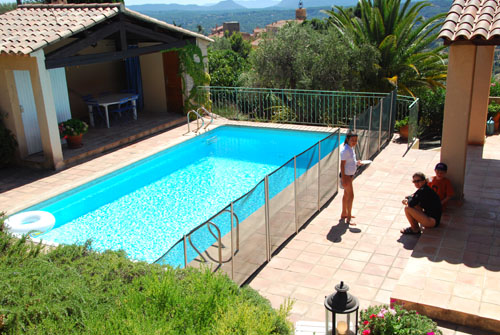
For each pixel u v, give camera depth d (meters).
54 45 15.52
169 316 3.65
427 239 7.12
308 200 8.40
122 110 16.14
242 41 53.56
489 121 13.00
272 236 7.21
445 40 7.62
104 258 4.53
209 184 11.78
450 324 5.37
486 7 7.99
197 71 17.17
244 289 4.43
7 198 10.15
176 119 16.69
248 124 16.22
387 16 20.94
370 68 19.98
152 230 9.34
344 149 7.95
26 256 4.53
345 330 4.02
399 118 17.80
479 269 6.16
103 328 3.37
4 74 11.85
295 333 4.66
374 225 8.09
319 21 34.88
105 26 13.16
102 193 11.42
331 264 6.87
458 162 8.13
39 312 3.51
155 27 15.23
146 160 12.91
